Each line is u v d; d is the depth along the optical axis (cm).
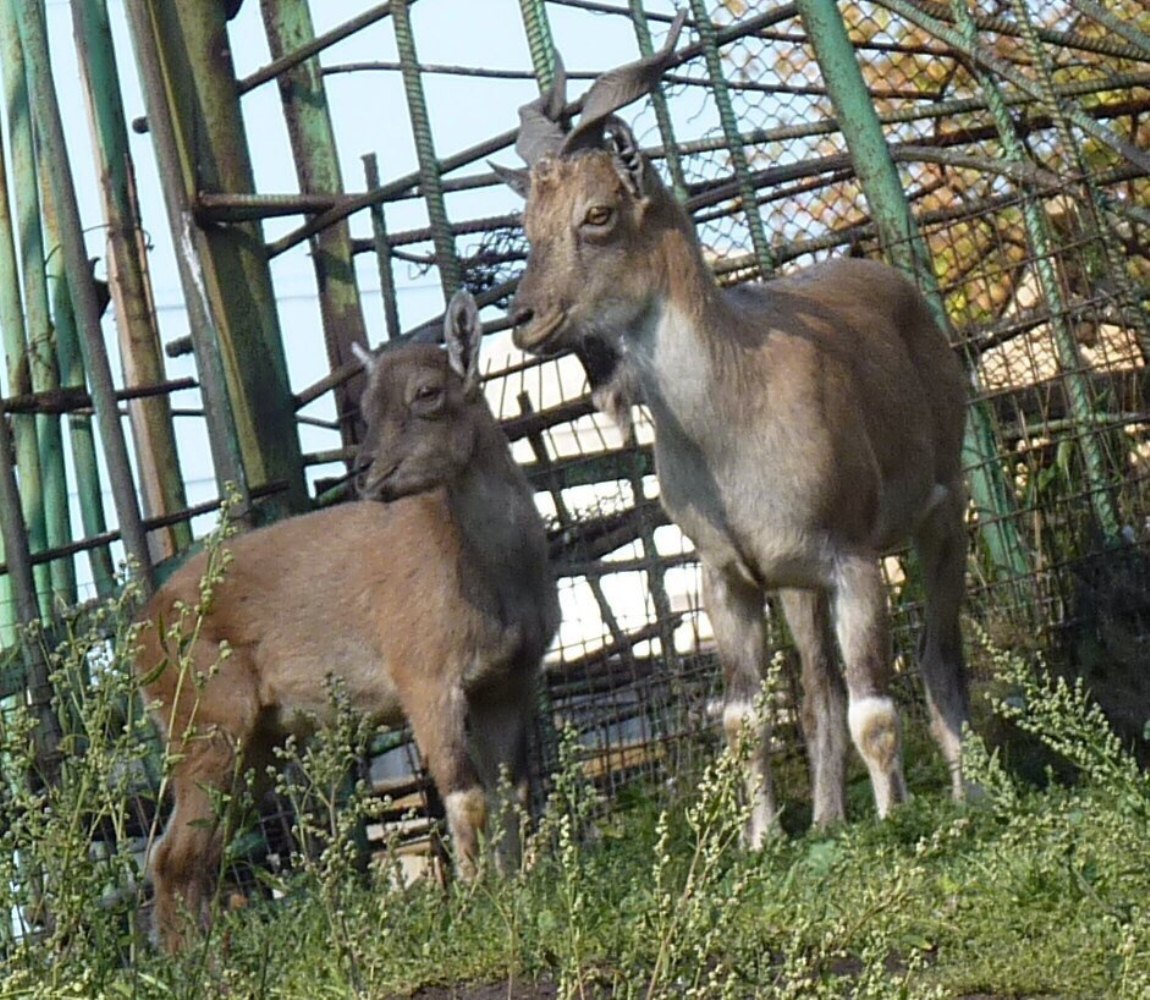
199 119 2711
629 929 1303
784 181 2683
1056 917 1301
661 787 2397
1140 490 2516
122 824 1091
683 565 2548
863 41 2880
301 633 2288
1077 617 2469
